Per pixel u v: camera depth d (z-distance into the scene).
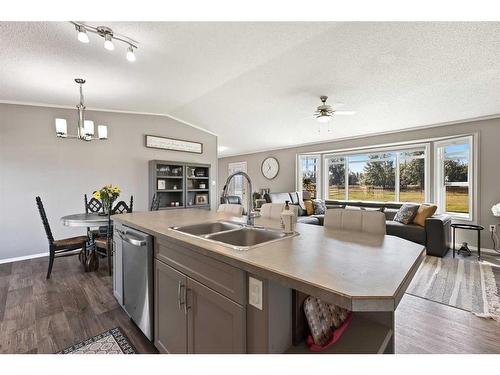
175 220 2.05
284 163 7.50
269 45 2.51
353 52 2.64
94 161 4.47
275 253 1.08
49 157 4.02
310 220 5.04
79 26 1.96
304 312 1.04
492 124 4.09
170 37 2.28
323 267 0.90
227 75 3.22
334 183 6.57
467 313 2.18
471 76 2.99
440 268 3.33
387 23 2.16
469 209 4.29
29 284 2.79
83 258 3.33
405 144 5.29
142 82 3.33
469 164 4.30
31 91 3.40
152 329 1.64
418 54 2.61
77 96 3.73
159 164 5.21
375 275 0.83
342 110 4.22
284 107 4.39
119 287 2.13
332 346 1.01
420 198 5.12
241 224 1.88
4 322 2.02
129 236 1.85
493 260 3.66
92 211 4.18
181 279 1.35
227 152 8.52
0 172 3.63
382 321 1.17
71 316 2.11
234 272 1.03
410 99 3.72
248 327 0.98
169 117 5.51
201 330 1.22
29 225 3.83
